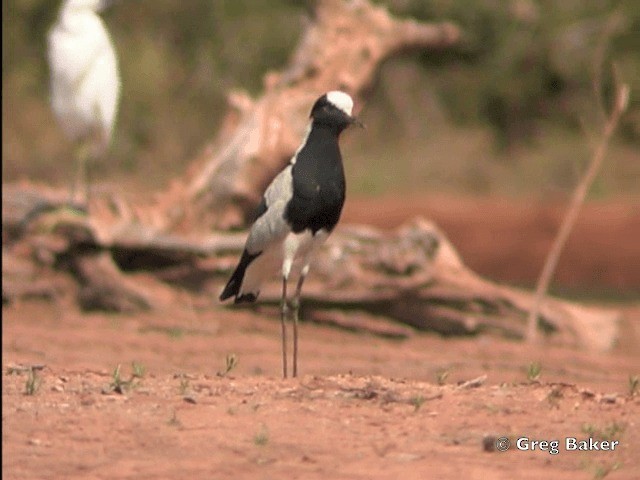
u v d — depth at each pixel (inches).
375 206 1501.0
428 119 1683.1
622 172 1531.7
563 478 281.4
